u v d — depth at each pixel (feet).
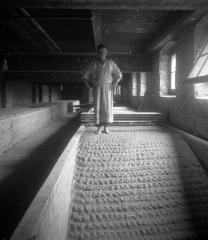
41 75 39.34
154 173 15.51
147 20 21.02
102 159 16.33
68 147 15.33
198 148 16.93
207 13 16.03
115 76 19.10
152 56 29.66
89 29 24.48
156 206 13.47
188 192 14.46
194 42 18.56
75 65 28.78
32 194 11.64
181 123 21.48
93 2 13.50
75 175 15.14
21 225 6.97
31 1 13.37
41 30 22.90
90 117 23.61
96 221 12.44
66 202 12.36
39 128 29.14
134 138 19.02
